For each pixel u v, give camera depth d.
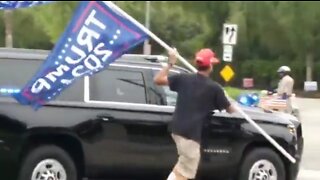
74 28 7.87
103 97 9.31
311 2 50.47
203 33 58.91
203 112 8.43
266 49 57.00
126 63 9.49
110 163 9.28
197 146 8.44
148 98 9.47
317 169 13.81
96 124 9.19
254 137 9.77
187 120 8.36
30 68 9.12
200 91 8.40
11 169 8.96
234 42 23.89
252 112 10.02
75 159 9.33
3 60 9.07
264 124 9.96
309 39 50.78
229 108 8.58
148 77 9.52
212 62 8.46
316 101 37.97
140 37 8.09
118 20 7.99
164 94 9.55
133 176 9.45
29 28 53.12
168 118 9.45
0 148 8.85
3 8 8.04
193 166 8.48
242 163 9.84
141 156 9.37
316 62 52.91
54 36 55.12
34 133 8.97
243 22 52.66
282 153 9.63
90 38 7.92
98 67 7.99
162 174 9.48
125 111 9.32
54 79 7.86
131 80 9.45
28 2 7.96
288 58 54.91
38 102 7.89
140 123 9.34
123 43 8.03
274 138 9.93
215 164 9.64
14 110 8.90
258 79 56.66
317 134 20.41
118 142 9.27
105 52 7.99
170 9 59.72
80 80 9.24
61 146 9.23
